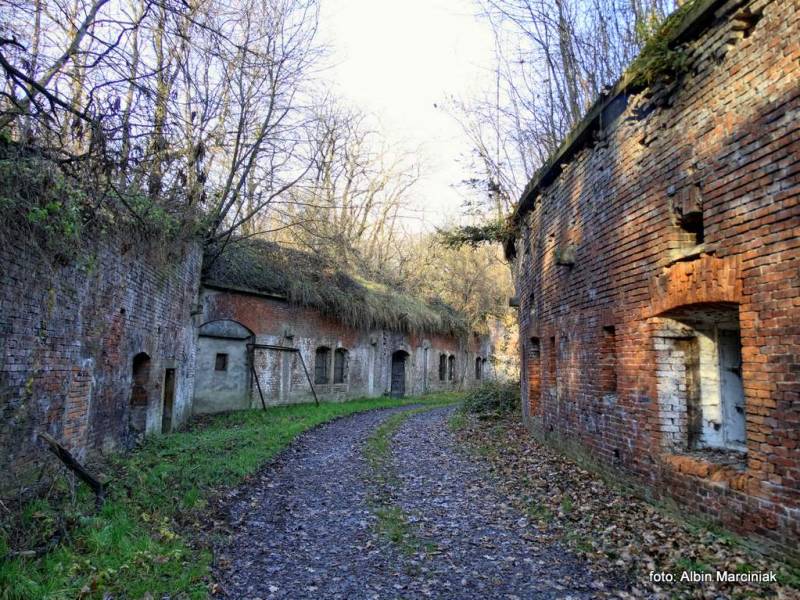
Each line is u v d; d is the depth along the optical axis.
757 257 4.40
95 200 6.34
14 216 5.50
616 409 6.75
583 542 5.25
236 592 4.39
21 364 5.89
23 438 5.96
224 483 7.70
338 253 23.12
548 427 9.84
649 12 9.41
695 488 5.14
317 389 20.80
